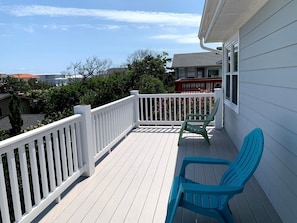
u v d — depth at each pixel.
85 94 12.71
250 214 2.46
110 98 11.75
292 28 2.11
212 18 4.02
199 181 3.22
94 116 3.80
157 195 2.89
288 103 2.22
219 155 4.23
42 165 2.52
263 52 2.92
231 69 5.20
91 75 25.62
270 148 2.70
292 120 2.14
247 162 2.12
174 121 6.48
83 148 3.41
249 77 3.61
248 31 3.64
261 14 2.99
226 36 5.62
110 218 2.46
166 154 4.35
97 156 3.86
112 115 4.64
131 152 4.50
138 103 6.51
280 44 2.38
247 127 3.77
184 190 1.84
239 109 4.31
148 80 11.48
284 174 2.31
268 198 2.75
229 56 5.65
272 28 2.60
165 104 6.50
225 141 5.08
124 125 5.45
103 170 3.68
